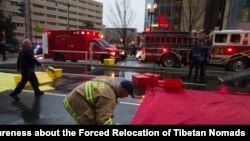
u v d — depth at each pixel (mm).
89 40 18641
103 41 19375
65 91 8492
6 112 6016
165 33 16938
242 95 5695
